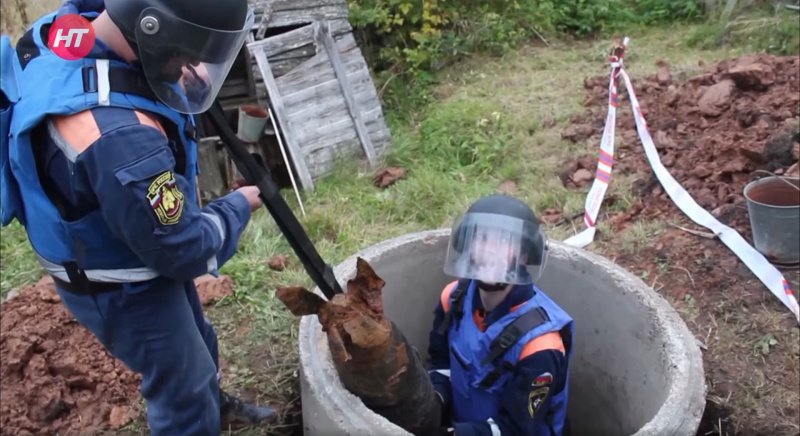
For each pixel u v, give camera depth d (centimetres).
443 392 246
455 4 654
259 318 318
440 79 609
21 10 483
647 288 240
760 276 314
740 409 258
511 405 217
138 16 149
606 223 371
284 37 462
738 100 455
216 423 209
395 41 623
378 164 472
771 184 333
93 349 292
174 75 157
